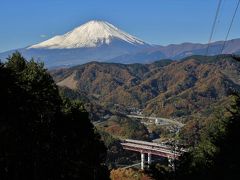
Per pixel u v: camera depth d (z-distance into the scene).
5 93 36.72
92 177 53.75
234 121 16.41
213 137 17.78
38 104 41.84
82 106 52.00
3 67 37.09
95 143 53.75
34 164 41.75
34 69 42.72
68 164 48.25
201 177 18.05
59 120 46.66
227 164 16.03
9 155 37.75
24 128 40.22
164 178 18.89
